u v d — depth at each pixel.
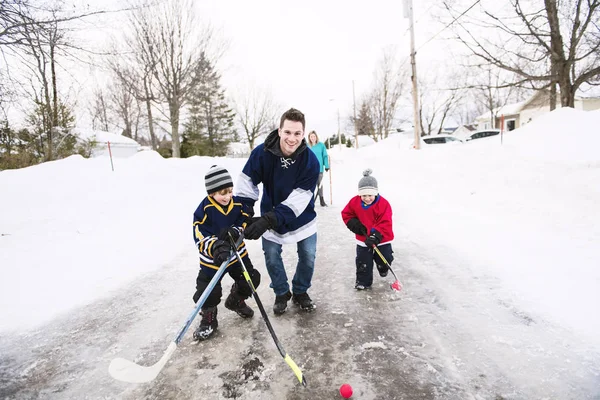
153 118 26.91
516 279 3.23
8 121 10.31
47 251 4.26
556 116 8.52
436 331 2.59
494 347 2.34
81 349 2.57
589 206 4.50
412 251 4.29
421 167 9.24
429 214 5.82
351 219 3.43
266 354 2.43
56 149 12.33
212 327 2.68
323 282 3.63
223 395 2.04
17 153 11.44
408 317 2.82
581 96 25.80
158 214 6.17
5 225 4.58
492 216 5.12
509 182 6.11
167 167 9.55
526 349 2.29
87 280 3.74
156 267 4.17
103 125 34.00
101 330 2.82
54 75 9.20
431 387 2.02
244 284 2.77
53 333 2.78
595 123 7.39
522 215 4.86
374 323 2.76
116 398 2.06
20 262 3.92
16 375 2.29
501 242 4.16
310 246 2.92
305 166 2.76
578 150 6.38
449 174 7.75
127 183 7.27
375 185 3.41
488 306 2.86
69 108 12.49
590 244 3.68
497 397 1.91
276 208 2.67
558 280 3.09
